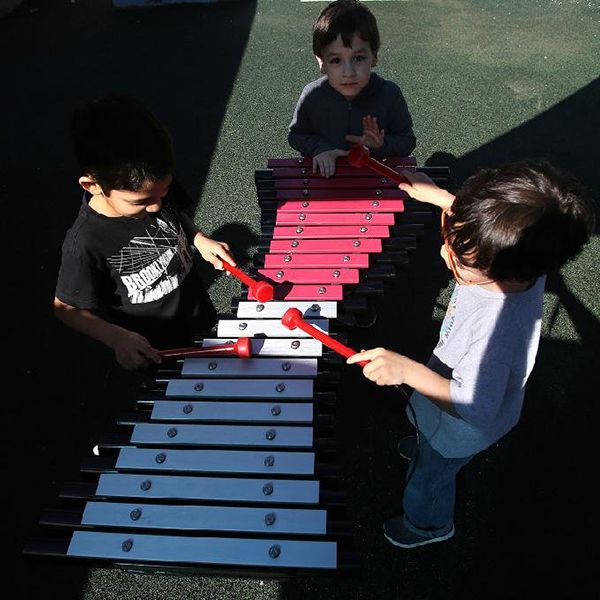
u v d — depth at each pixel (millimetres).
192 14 5328
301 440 1459
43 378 2605
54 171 3674
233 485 1392
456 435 1505
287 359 1628
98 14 5422
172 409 1535
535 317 1269
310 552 1283
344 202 2172
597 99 4078
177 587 1990
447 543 2076
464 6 5285
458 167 3578
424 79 4340
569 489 2201
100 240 1629
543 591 1962
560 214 1104
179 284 1893
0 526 2164
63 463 2336
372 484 2240
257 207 3365
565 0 5305
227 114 4086
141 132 1409
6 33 5207
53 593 1995
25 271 3066
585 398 2465
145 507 1364
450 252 1266
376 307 2834
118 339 1647
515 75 4355
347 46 2225
